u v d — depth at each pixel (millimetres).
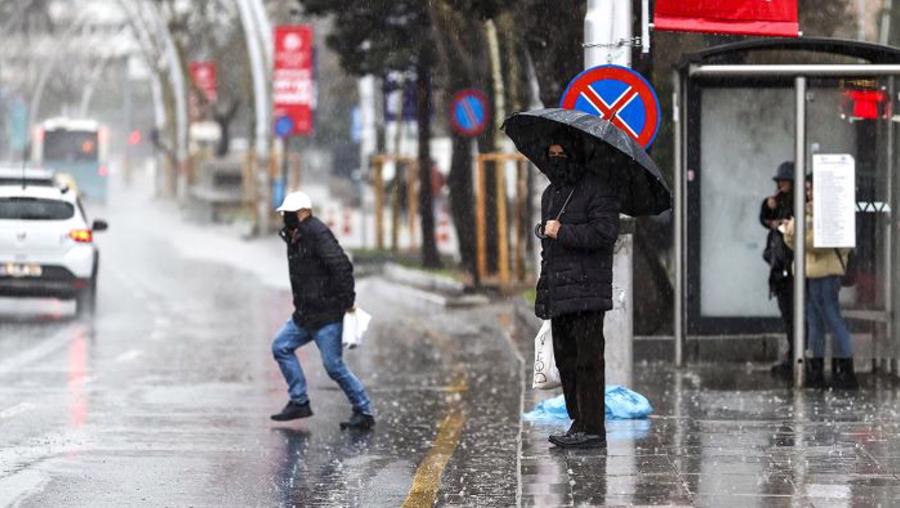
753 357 37844
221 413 31906
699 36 38688
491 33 60281
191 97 149875
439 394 34969
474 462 25281
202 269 79500
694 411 28750
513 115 24391
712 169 37562
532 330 43844
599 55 28500
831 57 38406
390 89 69000
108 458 26391
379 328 52156
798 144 32500
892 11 40125
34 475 24641
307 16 62906
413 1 59281
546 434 26203
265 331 50125
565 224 23719
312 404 33406
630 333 28906
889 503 19984
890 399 30531
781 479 21719
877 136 34500
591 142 24062
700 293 37688
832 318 32438
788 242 33906
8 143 189750
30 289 53625
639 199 24609
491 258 65250
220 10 137375
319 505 22453
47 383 36531
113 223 125938
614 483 21531
